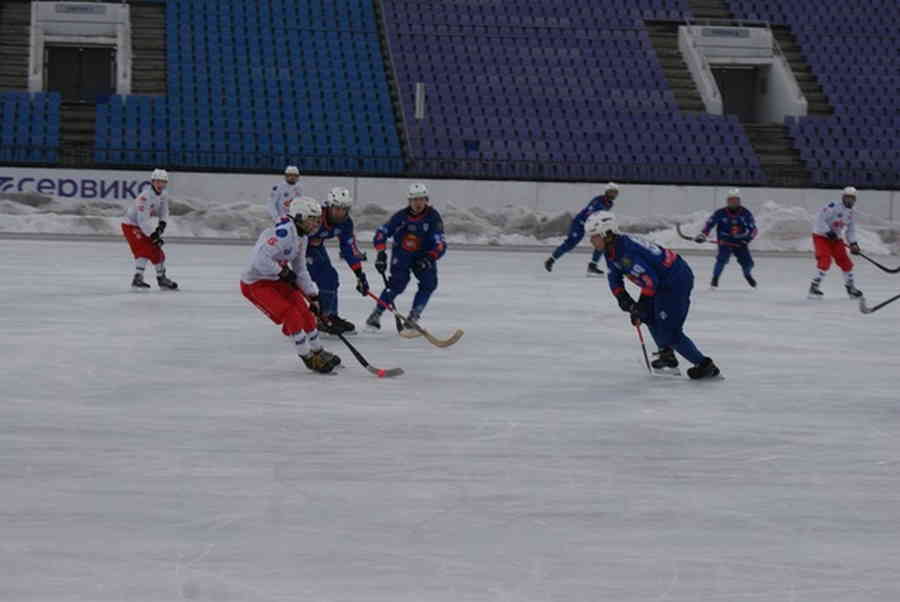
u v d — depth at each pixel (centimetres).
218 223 5769
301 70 7125
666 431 1432
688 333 2528
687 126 7125
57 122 6425
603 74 7431
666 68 7669
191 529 971
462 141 6719
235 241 5509
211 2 7544
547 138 6888
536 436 1384
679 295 1850
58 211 5788
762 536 984
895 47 8019
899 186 6856
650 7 8031
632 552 932
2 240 5069
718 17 8112
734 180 6788
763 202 6525
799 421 1516
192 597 810
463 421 1466
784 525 1019
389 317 2688
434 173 6512
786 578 874
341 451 1280
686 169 6750
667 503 1088
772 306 3212
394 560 901
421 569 880
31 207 5744
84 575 851
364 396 1634
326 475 1169
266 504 1054
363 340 2284
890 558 926
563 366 1972
